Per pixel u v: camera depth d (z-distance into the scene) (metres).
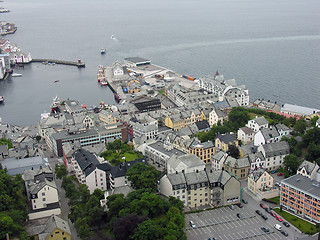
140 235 187.62
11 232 195.88
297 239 187.50
